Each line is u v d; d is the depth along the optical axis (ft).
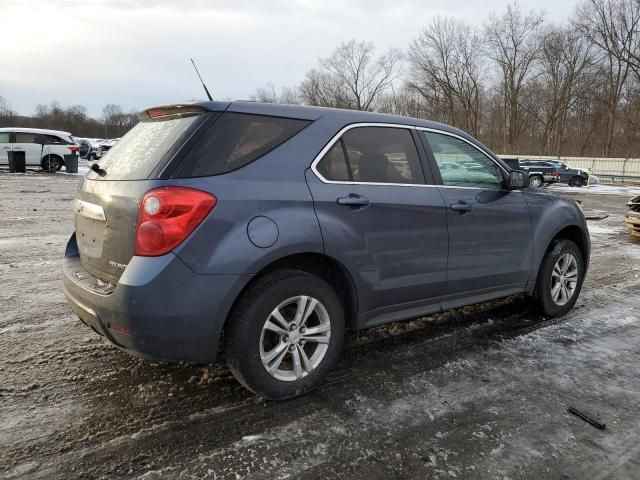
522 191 13.78
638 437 8.73
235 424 8.80
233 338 8.77
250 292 8.86
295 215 9.03
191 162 8.44
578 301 16.79
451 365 11.44
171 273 7.99
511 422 9.11
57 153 70.54
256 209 8.64
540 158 123.85
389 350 12.19
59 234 26.50
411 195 10.91
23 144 68.90
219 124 8.91
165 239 7.97
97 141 143.95
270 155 9.18
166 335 8.12
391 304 10.87
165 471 7.53
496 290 13.12
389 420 9.06
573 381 10.82
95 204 9.23
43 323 13.48
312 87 203.00
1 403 9.30
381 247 10.34
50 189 49.26
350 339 12.82
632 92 158.61
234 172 8.70
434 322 14.25
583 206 54.95
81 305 8.93
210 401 9.54
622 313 15.64
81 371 10.69
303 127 9.79
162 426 8.70
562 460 8.03
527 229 13.53
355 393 10.02
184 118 9.23
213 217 8.23
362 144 10.52
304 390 9.64
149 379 10.38
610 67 161.17
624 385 10.69
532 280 14.03
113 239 8.64
